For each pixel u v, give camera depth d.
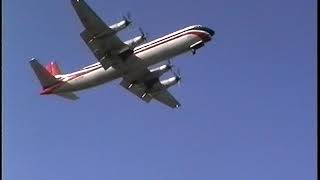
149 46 147.25
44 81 164.50
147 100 160.88
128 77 153.12
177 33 147.50
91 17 139.88
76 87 160.62
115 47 146.00
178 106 161.75
